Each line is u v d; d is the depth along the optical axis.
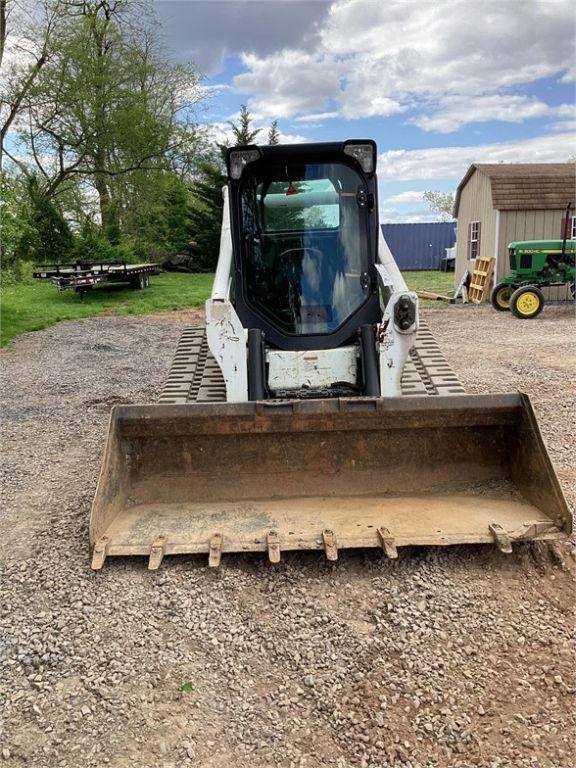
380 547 3.66
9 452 6.29
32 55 24.59
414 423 4.20
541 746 2.54
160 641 3.18
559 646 3.10
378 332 4.80
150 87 27.45
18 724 2.71
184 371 5.96
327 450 4.27
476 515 3.92
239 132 30.41
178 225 30.73
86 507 4.78
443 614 3.34
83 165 28.09
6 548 4.16
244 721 2.71
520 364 9.46
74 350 12.19
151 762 2.51
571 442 5.95
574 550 3.81
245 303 5.32
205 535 3.80
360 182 5.25
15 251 21.14
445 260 31.19
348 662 3.03
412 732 2.63
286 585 3.59
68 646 3.15
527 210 16.62
